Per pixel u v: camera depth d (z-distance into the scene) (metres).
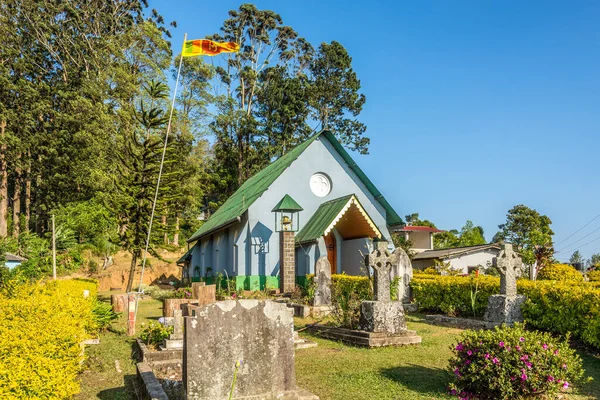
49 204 50.06
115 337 14.55
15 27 51.03
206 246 35.59
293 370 6.73
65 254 38.94
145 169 24.23
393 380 8.60
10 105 48.16
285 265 25.02
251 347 6.50
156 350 11.29
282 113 58.84
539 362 7.07
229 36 68.62
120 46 46.91
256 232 27.86
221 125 59.91
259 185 31.94
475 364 7.34
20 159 48.25
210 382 6.23
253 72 64.69
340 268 29.27
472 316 15.66
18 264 28.52
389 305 12.34
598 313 10.63
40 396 5.94
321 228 25.84
